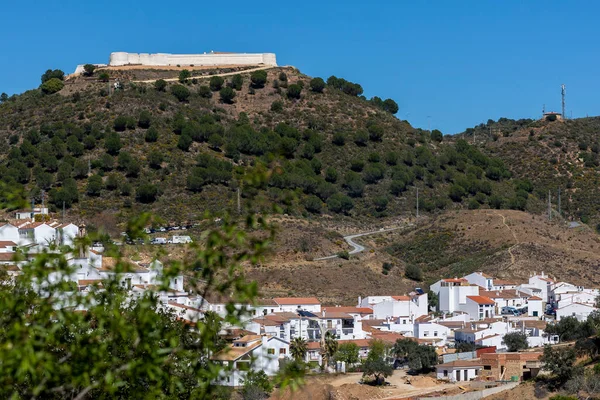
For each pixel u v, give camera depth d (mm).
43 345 27750
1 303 28781
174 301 82625
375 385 130000
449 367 135375
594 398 108250
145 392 32219
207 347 31234
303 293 197125
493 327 165375
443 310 194000
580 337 152500
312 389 115062
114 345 30594
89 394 33156
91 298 30672
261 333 146750
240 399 77375
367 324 172250
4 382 27094
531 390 112812
